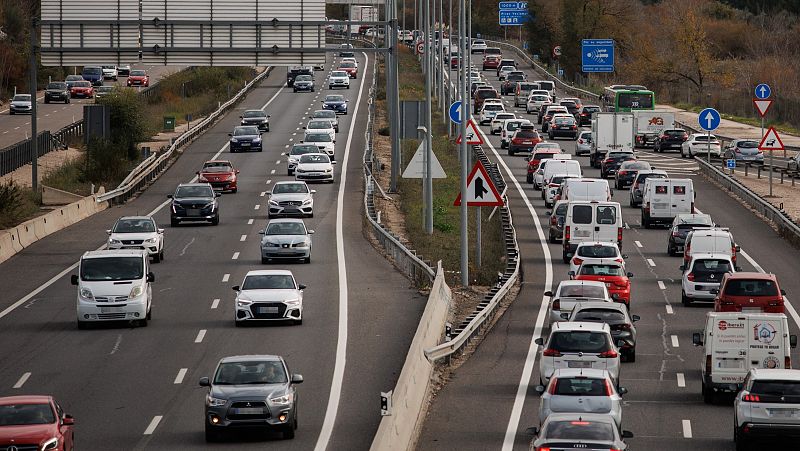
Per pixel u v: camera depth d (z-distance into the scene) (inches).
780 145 6441.9
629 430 2434.8
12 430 2048.5
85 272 3553.2
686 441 2343.8
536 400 2706.7
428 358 2837.1
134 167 7721.5
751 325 2652.6
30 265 4658.0
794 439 2214.6
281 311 3479.3
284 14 5398.6
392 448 2038.6
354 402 2618.1
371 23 6368.1
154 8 5369.1
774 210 5698.8
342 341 3270.2
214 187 6815.9
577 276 3890.3
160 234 4803.2
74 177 7249.0
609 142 7790.4
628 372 3026.6
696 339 2834.6
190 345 3240.7
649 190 5669.3
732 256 4367.6
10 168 7509.8
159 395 2699.3
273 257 4640.8
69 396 2691.9
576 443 1806.1
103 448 2256.4
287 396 2320.4
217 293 4047.7
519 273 4559.5
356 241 5221.5
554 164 6333.7
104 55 5408.5
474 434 2407.7
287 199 5900.6
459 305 3949.3
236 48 5403.5
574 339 2701.8
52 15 5388.8
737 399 2281.0
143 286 3540.8
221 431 2288.4
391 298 3927.2
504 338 3435.0
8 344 3282.5
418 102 6314.0
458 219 6058.1
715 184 7111.2
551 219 5295.3
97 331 3454.7
